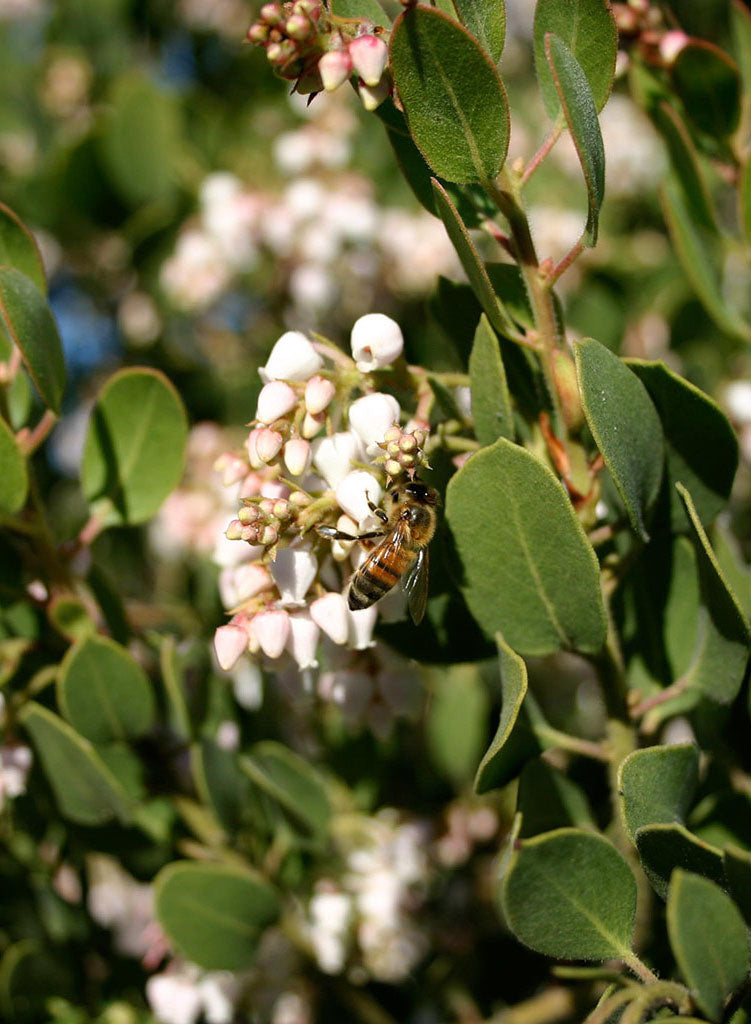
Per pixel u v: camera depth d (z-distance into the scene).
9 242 0.25
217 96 0.43
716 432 0.22
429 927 0.30
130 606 0.31
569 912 0.22
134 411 0.25
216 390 0.39
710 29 0.39
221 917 0.26
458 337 0.24
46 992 0.27
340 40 0.22
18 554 0.25
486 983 0.30
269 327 0.39
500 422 0.22
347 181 0.38
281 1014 0.28
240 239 0.37
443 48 0.21
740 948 0.21
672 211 0.27
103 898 0.33
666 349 0.35
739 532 0.32
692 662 0.23
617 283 0.38
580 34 0.22
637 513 0.22
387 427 0.22
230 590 0.24
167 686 0.26
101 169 0.37
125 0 0.45
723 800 0.23
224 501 0.33
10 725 0.26
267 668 0.23
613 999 0.21
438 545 0.23
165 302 0.39
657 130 0.27
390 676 0.25
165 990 0.27
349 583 0.23
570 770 0.26
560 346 0.22
